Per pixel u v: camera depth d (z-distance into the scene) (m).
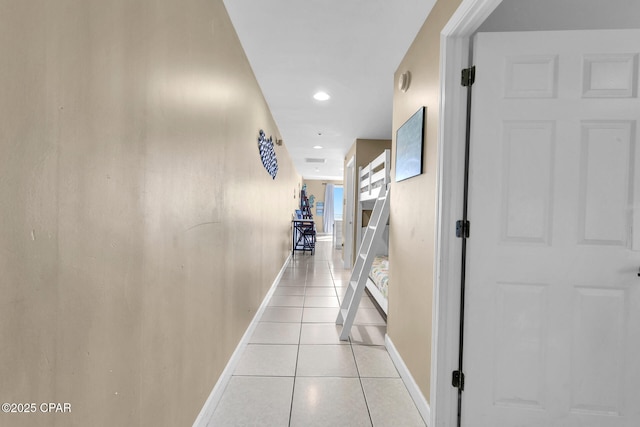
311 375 2.23
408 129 2.20
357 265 3.36
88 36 0.81
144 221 1.09
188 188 1.45
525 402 1.55
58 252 0.74
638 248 1.47
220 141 1.88
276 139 4.47
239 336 2.44
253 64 2.63
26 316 0.66
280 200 5.25
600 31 1.47
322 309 3.66
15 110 0.63
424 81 1.95
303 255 7.79
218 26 1.81
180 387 1.40
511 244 1.53
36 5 0.67
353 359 2.47
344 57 2.49
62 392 0.76
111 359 0.93
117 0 0.92
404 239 2.29
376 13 1.93
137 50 1.03
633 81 1.47
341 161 7.74
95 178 0.85
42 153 0.69
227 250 2.06
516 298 1.54
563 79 1.49
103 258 0.89
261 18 2.02
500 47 1.52
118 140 0.94
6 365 0.62
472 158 1.55
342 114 3.98
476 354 1.56
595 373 1.51
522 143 1.52
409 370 2.10
